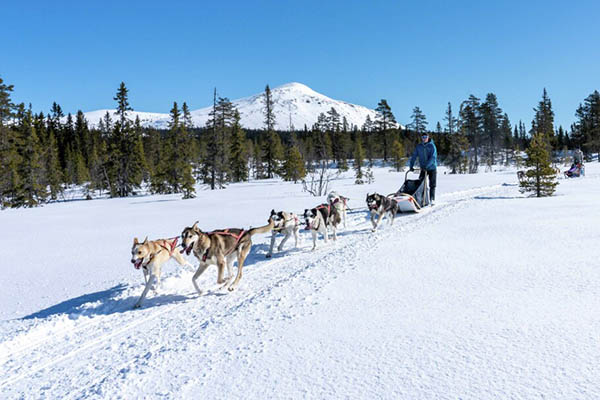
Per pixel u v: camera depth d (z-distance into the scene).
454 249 7.62
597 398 2.56
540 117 72.31
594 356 3.13
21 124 44.44
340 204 11.02
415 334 3.87
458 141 59.53
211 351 3.99
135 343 4.62
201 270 6.48
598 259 6.05
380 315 4.48
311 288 5.80
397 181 38.47
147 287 6.21
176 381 3.45
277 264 8.03
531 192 19.22
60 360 4.38
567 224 9.38
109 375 3.82
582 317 3.93
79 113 87.00
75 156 71.88
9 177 41.34
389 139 79.12
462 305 4.57
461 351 3.42
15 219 19.56
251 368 3.50
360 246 8.70
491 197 17.95
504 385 2.82
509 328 3.81
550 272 5.60
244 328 4.52
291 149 55.62
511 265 6.18
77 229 14.70
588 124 68.56
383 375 3.13
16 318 5.76
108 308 6.00
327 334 4.08
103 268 8.44
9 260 9.67
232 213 16.86
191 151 51.31
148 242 6.43
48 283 7.50
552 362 3.09
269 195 28.30
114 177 52.81
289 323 4.50
